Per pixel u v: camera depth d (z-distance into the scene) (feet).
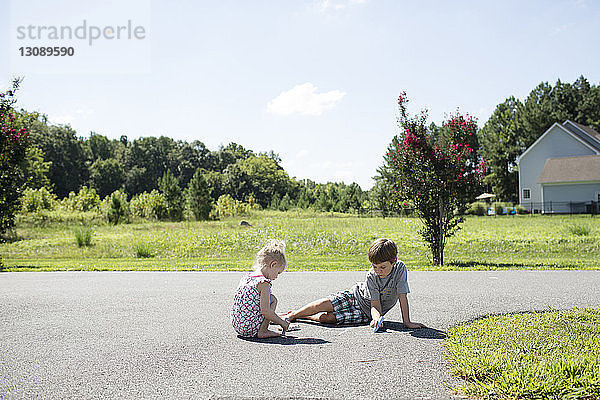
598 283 26.37
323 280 28.35
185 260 44.98
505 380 10.85
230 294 23.84
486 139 215.10
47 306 20.86
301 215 148.46
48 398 10.49
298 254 49.34
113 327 16.81
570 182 145.28
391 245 15.97
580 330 15.20
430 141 39.55
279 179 311.68
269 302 15.15
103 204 127.65
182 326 16.89
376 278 16.42
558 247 51.37
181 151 316.81
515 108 220.43
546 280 27.86
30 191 108.78
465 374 11.59
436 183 38.29
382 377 11.59
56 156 238.27
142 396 10.55
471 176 38.58
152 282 28.40
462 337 14.67
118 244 59.88
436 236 38.91
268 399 10.34
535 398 10.19
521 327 15.67
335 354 13.39
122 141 337.72
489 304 20.42
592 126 183.01
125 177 279.08
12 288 26.37
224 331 16.16
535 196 159.53
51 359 13.20
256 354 13.47
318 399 10.34
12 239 69.67
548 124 183.73
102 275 32.40
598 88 188.03
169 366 12.51
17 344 14.71
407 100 39.32
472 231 72.90
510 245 53.83
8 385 11.25
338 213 160.97
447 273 31.76
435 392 10.69
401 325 16.84
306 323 17.35
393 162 40.27
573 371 11.30
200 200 126.31
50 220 102.37
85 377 11.75
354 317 16.96
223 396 10.51
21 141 43.21
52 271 35.50
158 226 96.89
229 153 338.95
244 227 90.74
